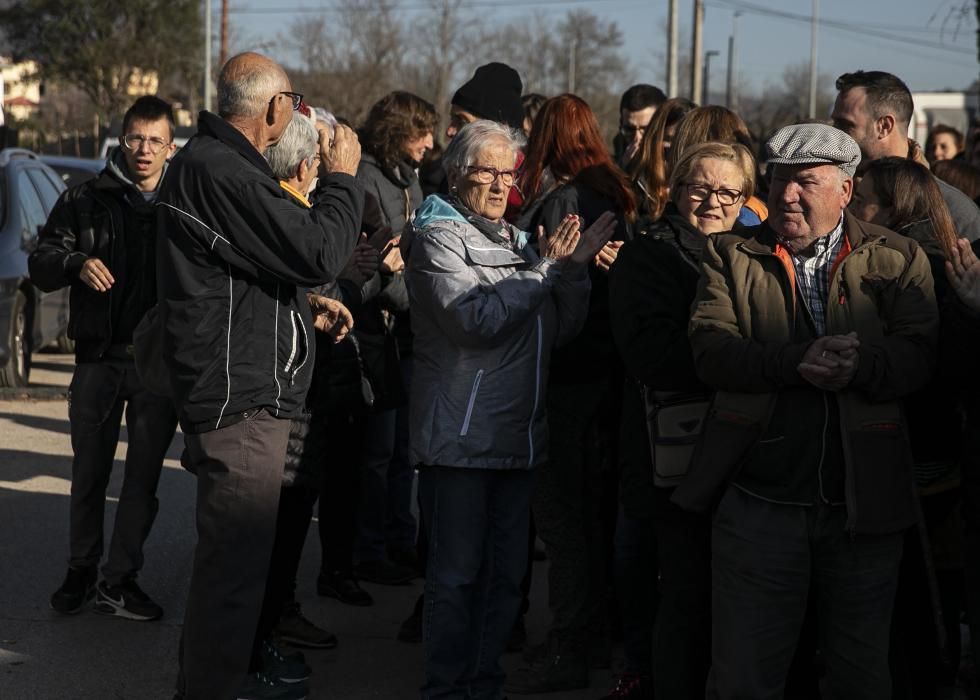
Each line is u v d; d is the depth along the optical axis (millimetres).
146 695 4422
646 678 4363
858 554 3365
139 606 5160
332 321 4371
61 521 6551
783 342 3361
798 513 3344
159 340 4098
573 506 4566
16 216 10195
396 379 5090
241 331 3811
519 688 4543
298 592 5609
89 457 5180
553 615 4613
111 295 5082
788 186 3391
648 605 4336
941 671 3865
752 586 3385
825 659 3502
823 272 3447
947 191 4453
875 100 4711
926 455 3807
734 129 4535
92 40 49812
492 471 4059
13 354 10086
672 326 3648
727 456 3369
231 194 3705
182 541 6312
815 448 3328
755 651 3395
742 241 3477
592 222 4566
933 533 3963
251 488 3846
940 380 3520
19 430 8922
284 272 3771
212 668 3867
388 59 54531
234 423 3820
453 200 4117
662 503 3734
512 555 4133
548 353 4086
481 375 3957
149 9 49469
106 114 49906
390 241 4926
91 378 5141
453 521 4008
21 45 50219
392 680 4648
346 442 5258
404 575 5809
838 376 3232
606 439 4668
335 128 4012
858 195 4000
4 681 4496
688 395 3678
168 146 5227
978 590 3707
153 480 5207
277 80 3924
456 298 3867
